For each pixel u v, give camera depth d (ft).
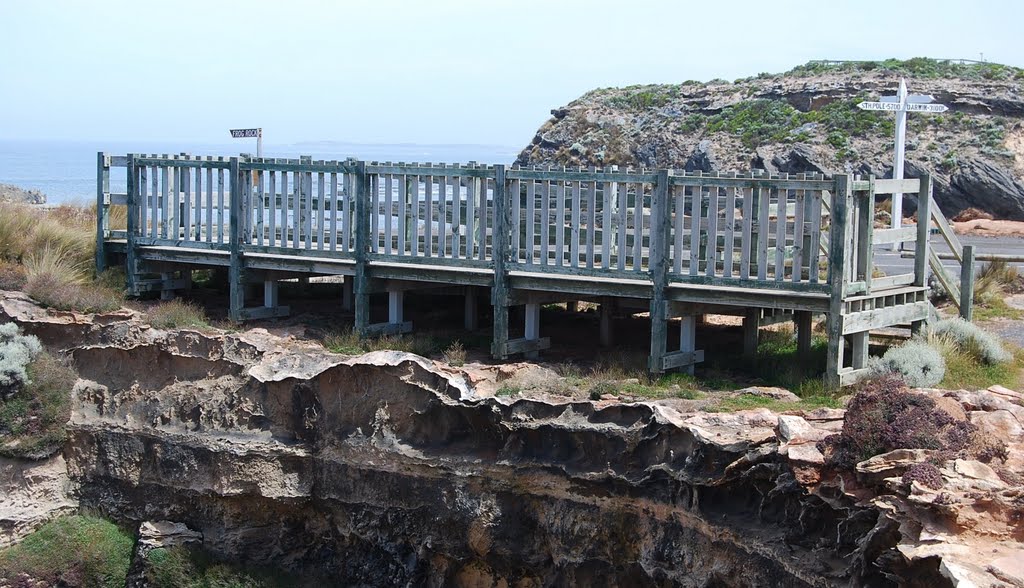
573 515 41.52
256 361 50.19
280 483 48.42
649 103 174.91
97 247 63.98
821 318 52.75
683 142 157.28
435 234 53.88
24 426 52.60
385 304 61.16
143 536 51.13
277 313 57.26
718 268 48.26
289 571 49.32
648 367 45.19
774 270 47.60
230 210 56.24
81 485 53.93
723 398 41.81
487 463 43.04
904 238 46.42
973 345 46.19
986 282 61.93
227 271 65.46
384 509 46.19
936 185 126.41
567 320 57.11
